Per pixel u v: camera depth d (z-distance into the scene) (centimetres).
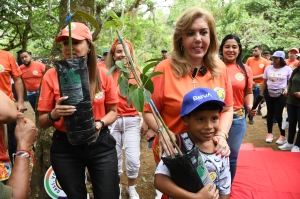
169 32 1449
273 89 532
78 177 205
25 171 134
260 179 358
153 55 1213
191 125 166
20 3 695
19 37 876
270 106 555
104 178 206
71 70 163
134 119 322
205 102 157
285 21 1390
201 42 184
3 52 364
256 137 609
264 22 1364
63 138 202
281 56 520
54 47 271
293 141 537
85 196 212
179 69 191
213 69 198
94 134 177
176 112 190
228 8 1373
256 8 1512
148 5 592
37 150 275
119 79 144
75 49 192
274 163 405
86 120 170
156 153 202
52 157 205
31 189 282
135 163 322
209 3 1384
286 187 338
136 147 324
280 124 549
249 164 403
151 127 198
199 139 171
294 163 404
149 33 1295
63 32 189
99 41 846
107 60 322
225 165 174
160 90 194
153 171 422
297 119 491
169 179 157
